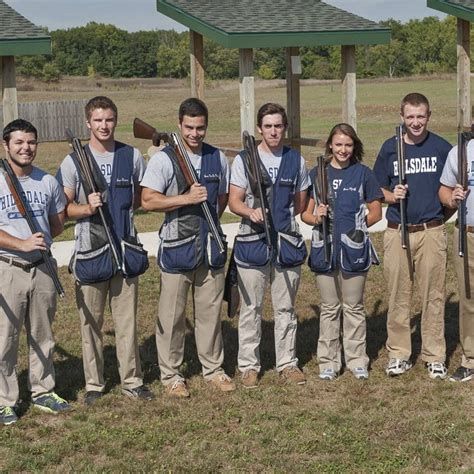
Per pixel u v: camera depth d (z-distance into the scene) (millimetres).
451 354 7047
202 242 6062
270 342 7375
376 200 6367
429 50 72188
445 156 6316
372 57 71625
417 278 6531
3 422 5758
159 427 5680
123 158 5926
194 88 13414
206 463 5152
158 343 6273
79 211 5832
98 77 73562
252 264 6258
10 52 10508
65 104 18859
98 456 5344
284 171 6215
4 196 5668
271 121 6125
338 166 6355
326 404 6109
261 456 5277
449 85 44438
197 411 5945
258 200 6207
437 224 6379
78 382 6512
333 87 47781
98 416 5863
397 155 6312
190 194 5930
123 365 6133
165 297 6156
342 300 6566
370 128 26203
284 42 11930
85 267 5883
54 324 7863
